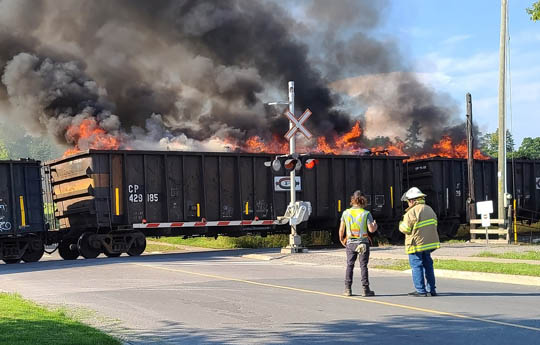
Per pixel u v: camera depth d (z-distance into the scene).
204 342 7.34
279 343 7.21
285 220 21.48
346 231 11.15
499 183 23.98
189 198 24.72
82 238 22.97
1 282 14.55
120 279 14.30
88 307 10.04
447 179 29.52
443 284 12.69
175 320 8.78
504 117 23.97
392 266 15.86
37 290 12.62
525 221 33.09
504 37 24.08
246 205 25.77
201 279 13.99
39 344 6.72
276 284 12.86
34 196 22.28
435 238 10.82
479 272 13.64
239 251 24.44
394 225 28.86
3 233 21.53
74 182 23.75
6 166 21.77
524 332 7.64
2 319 8.39
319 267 16.89
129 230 23.73
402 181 29.41
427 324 8.21
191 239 32.19
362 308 9.60
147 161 23.95
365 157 28.25
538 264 14.63
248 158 25.95
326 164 27.47
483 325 8.09
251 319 8.78
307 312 9.30
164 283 13.35
